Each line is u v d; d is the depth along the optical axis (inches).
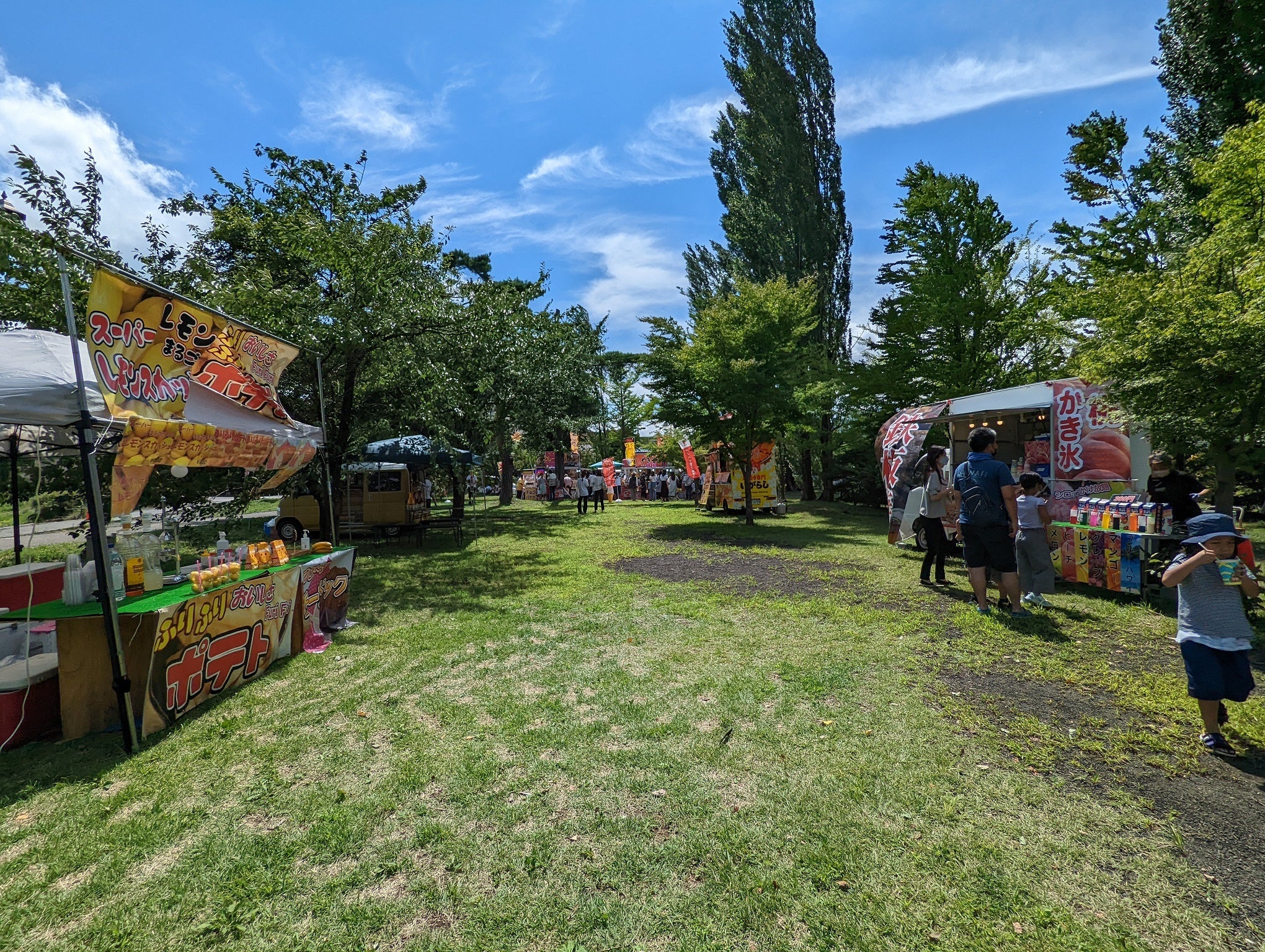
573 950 81.6
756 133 1011.3
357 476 570.9
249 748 141.5
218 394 197.9
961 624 230.7
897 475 423.2
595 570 370.3
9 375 137.3
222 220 461.4
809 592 295.3
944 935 82.8
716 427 658.8
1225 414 237.8
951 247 651.5
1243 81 482.3
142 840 106.9
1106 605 251.1
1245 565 128.9
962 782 122.0
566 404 872.9
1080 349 331.9
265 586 195.0
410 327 410.0
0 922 87.8
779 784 122.3
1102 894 90.1
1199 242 403.9
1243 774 122.6
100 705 152.2
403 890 94.1
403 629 240.1
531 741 142.9
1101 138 516.4
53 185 355.6
